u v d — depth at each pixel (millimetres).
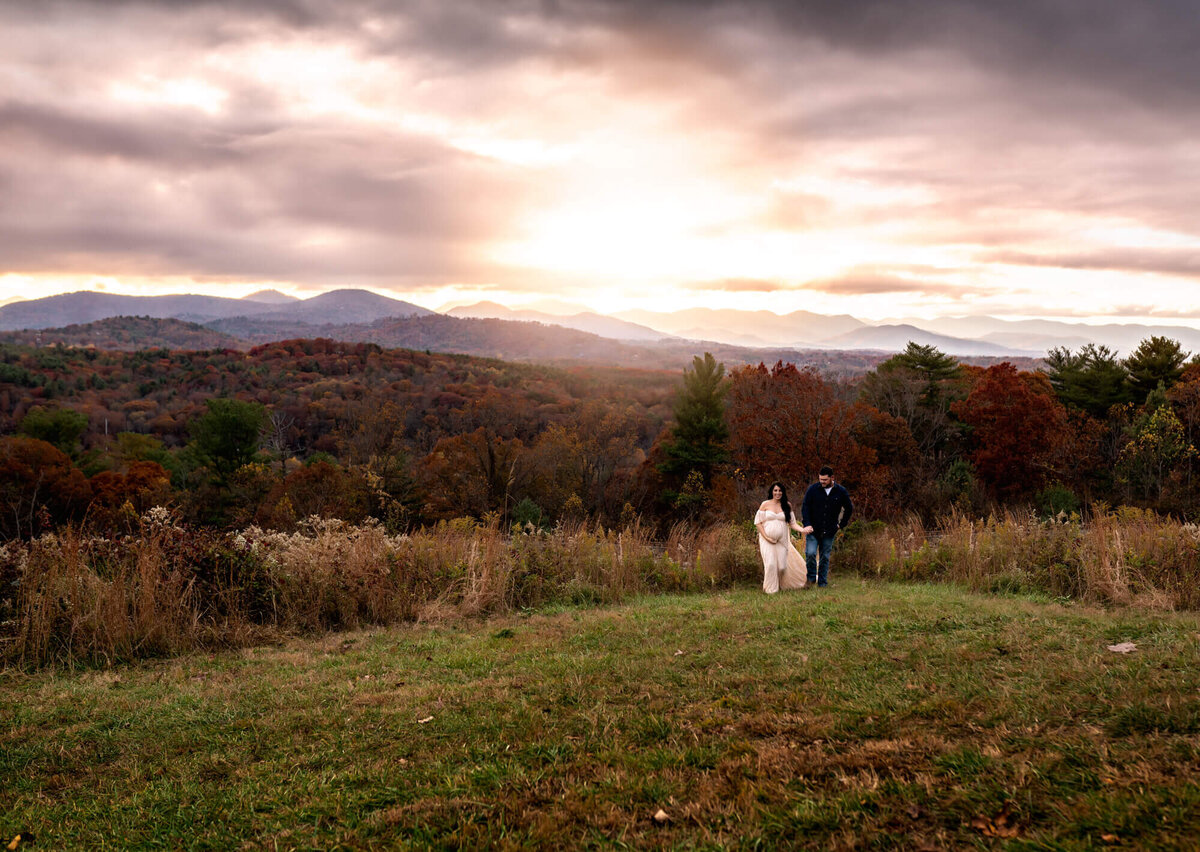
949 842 2646
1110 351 39562
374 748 4227
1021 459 29938
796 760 3451
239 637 7488
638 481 41656
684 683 5012
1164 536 8695
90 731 4879
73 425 52594
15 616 7012
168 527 8492
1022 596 8656
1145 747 3227
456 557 9852
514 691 5105
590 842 2908
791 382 36688
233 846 3203
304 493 33156
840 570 11938
